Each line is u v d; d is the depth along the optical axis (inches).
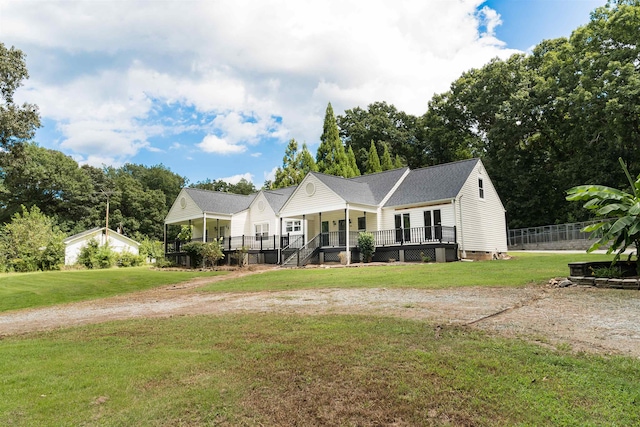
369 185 1107.3
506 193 1617.9
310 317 319.6
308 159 1627.7
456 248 849.5
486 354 210.7
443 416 153.6
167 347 249.4
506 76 1582.2
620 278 403.5
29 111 1076.5
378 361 204.7
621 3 1225.4
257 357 219.3
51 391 182.1
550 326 266.1
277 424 151.4
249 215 1259.8
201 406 164.7
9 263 1177.4
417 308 342.0
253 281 641.6
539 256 851.4
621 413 149.6
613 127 1176.8
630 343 224.5
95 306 497.0
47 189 2142.0
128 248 1567.4
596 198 454.3
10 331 353.7
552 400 160.9
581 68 1283.2
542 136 1558.8
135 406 165.8
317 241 975.6
